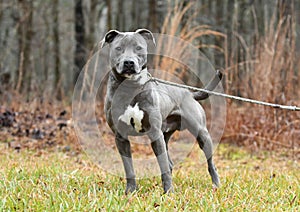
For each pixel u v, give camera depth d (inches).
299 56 442.9
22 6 682.2
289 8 538.0
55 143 390.6
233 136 411.2
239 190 217.5
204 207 185.0
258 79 408.2
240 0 628.4
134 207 180.7
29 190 205.2
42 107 476.1
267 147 396.2
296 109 216.7
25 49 673.6
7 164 280.5
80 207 179.8
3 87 528.4
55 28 726.5
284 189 225.9
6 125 419.8
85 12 784.3
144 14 765.3
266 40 417.1
